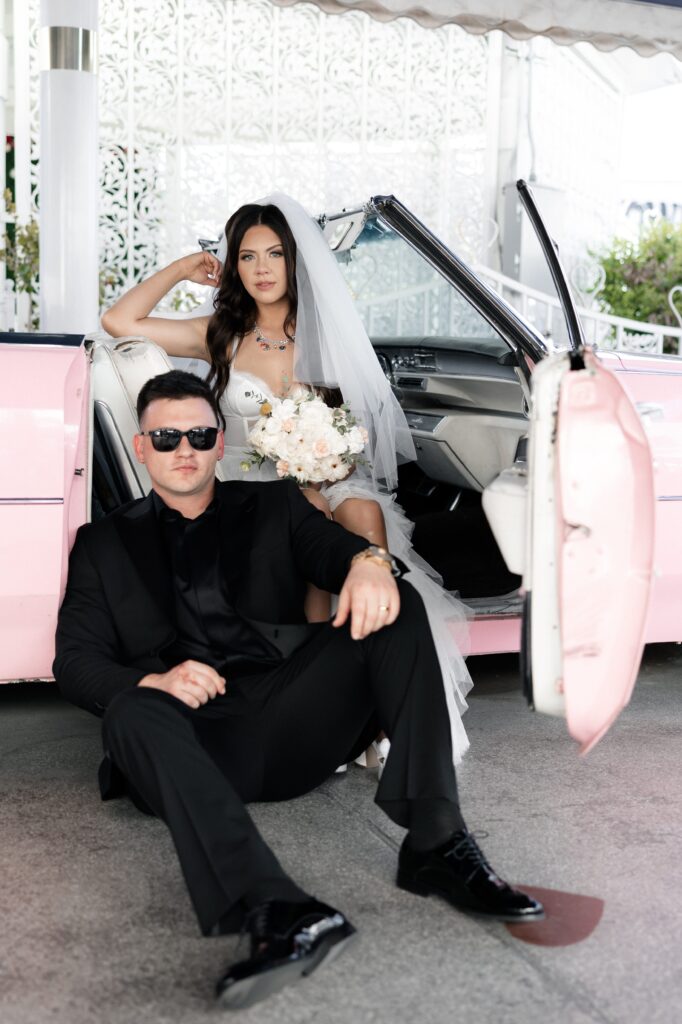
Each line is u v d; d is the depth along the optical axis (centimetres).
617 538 210
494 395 380
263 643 251
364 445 313
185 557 255
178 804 191
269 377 325
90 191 505
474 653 343
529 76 736
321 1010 175
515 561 239
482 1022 172
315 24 698
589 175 800
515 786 274
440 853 209
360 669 231
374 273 363
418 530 414
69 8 490
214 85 687
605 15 478
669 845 239
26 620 268
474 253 744
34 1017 172
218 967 188
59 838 240
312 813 256
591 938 199
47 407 262
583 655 211
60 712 335
